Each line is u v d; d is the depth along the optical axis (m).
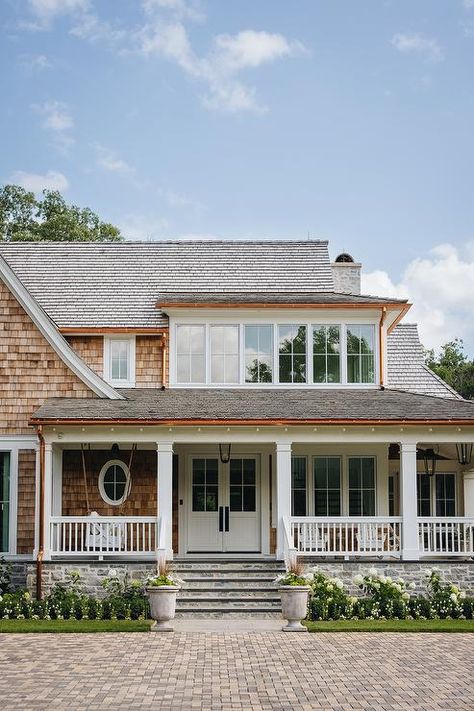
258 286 26.66
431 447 24.00
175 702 11.05
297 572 17.05
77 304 25.52
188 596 18.62
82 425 19.83
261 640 15.41
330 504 22.88
